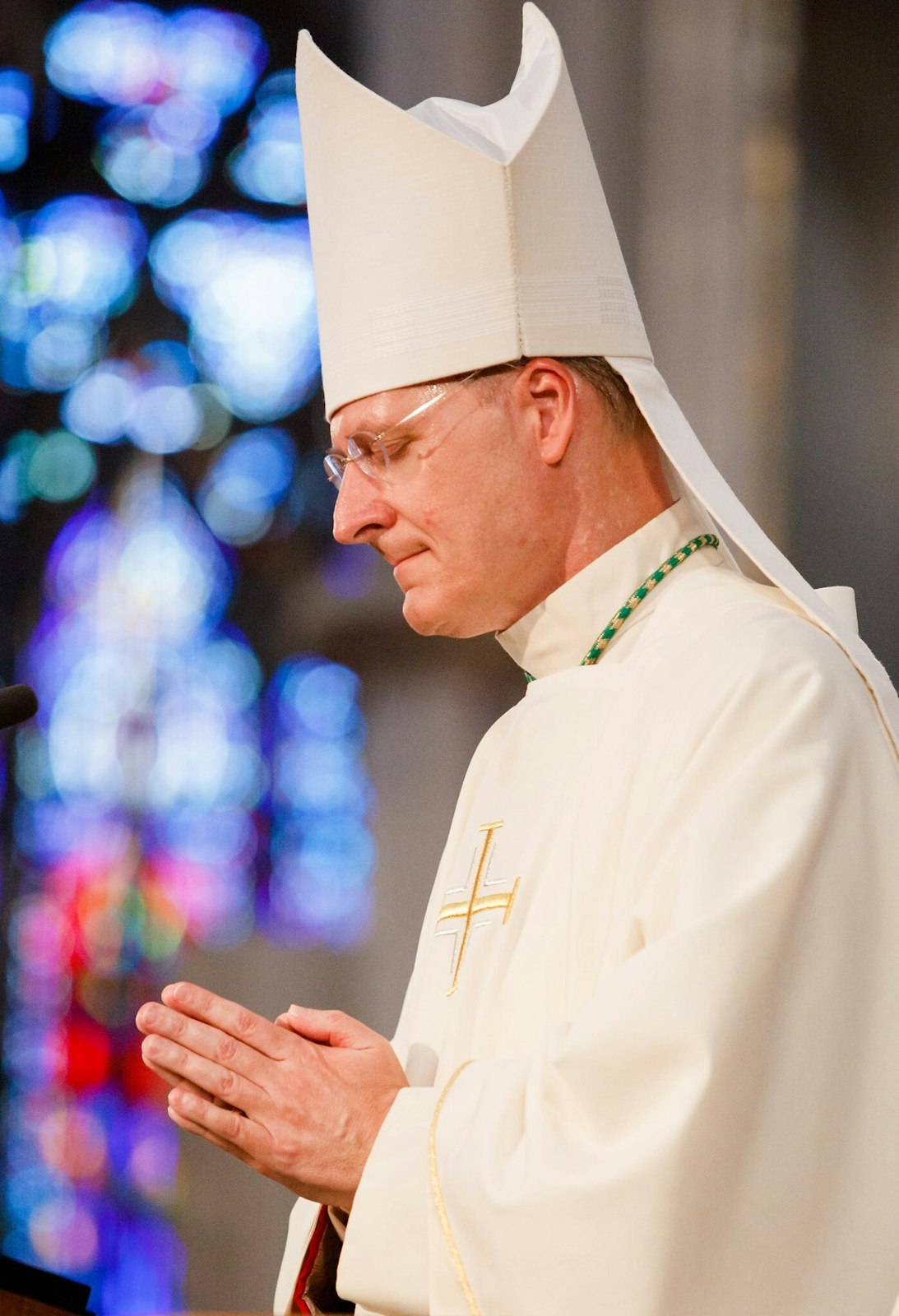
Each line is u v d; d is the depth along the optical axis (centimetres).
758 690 464
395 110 564
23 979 1512
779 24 1363
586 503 550
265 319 1603
